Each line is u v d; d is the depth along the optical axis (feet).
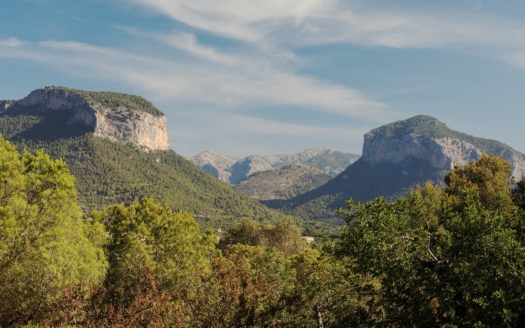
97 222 90.63
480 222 42.50
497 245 40.63
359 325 46.96
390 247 46.24
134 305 44.57
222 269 48.32
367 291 50.16
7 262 59.41
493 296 36.29
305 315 54.60
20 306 58.29
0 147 66.74
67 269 60.90
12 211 59.98
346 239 51.72
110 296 62.75
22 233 61.21
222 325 42.93
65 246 63.21
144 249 87.35
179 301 46.21
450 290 41.19
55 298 55.42
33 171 69.87
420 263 44.09
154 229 97.19
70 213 69.15
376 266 48.19
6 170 63.16
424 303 41.50
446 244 45.60
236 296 44.29
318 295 55.01
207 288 46.52
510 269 37.55
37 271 59.52
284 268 69.87
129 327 40.83
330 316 55.67
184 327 41.39
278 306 48.65
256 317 45.70
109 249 89.56
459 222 44.34
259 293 46.96
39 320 56.85
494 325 34.99
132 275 82.53
